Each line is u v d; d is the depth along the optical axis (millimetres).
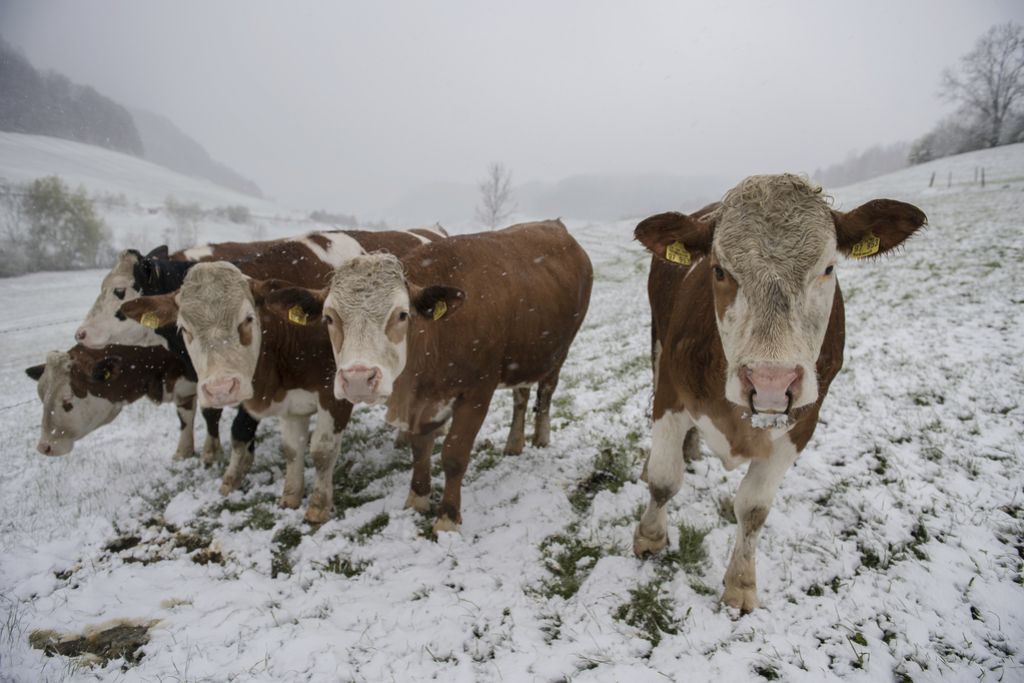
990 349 7469
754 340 2604
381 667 3350
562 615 3715
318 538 4758
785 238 2664
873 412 6145
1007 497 4480
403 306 4078
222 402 4406
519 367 5363
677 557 4094
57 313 29766
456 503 4762
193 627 3811
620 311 14906
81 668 3496
